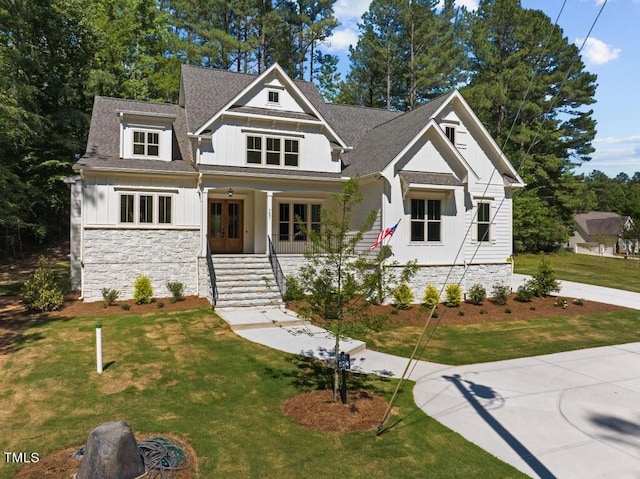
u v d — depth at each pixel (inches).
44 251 1094.4
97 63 1126.4
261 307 578.6
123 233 637.9
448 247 697.6
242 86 804.6
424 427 274.2
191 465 223.8
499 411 302.8
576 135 1600.6
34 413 279.0
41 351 396.2
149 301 610.9
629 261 1413.6
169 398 306.8
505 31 1540.4
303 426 269.0
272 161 713.0
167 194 662.5
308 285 302.4
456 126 739.4
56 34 1000.9
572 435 268.7
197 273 672.4
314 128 738.8
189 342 436.8
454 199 700.0
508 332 536.7
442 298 689.6
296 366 379.2
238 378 346.6
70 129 1059.9
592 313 643.5
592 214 2368.4
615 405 317.1
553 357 440.8
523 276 984.3
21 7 934.4
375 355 434.0
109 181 631.2
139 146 668.1
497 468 228.7
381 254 322.3
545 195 1574.8
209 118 663.8
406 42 1603.1
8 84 917.2
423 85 1560.0
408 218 668.1
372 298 309.7
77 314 542.0
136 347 415.5
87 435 251.0
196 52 1363.2
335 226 305.7
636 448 253.4
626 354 456.1
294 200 789.2
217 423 270.7
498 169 759.1
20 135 899.4
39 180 1010.7
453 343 484.4
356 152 808.3
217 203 776.3
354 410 291.9
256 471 220.2
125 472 205.2
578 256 1509.6
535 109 1430.9
